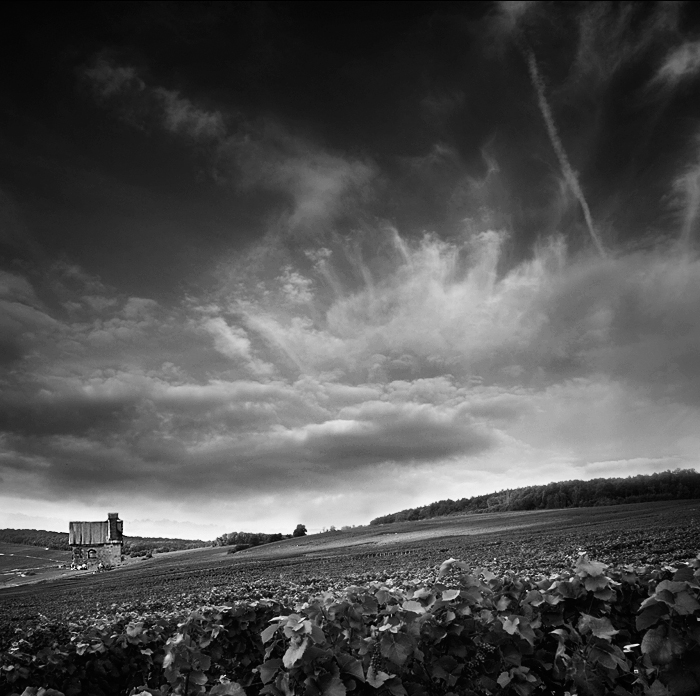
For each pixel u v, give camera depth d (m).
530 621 4.67
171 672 5.93
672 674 3.75
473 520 112.38
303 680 4.27
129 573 90.69
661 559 33.38
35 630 8.79
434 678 4.64
